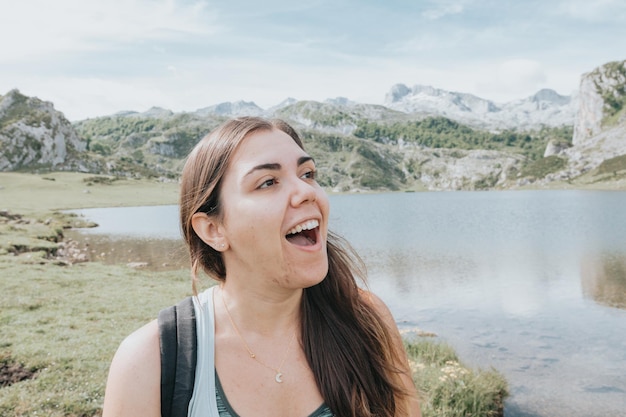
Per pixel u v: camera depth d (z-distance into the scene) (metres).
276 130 1.48
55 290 15.70
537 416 8.50
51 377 7.72
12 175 123.50
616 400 9.20
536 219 60.91
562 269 26.20
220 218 1.43
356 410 1.47
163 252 33.22
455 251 34.50
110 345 9.44
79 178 131.88
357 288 1.69
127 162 195.12
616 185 162.25
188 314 1.45
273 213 1.32
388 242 40.34
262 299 1.42
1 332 10.30
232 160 1.41
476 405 7.76
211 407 1.33
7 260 22.59
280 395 1.41
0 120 165.88
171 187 134.50
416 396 1.78
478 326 15.23
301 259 1.36
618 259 28.98
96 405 6.78
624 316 16.25
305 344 1.50
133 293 15.66
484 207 90.44
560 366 11.23
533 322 15.68
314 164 1.49
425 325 15.48
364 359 1.56
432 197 150.62
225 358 1.39
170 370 1.34
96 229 51.44
